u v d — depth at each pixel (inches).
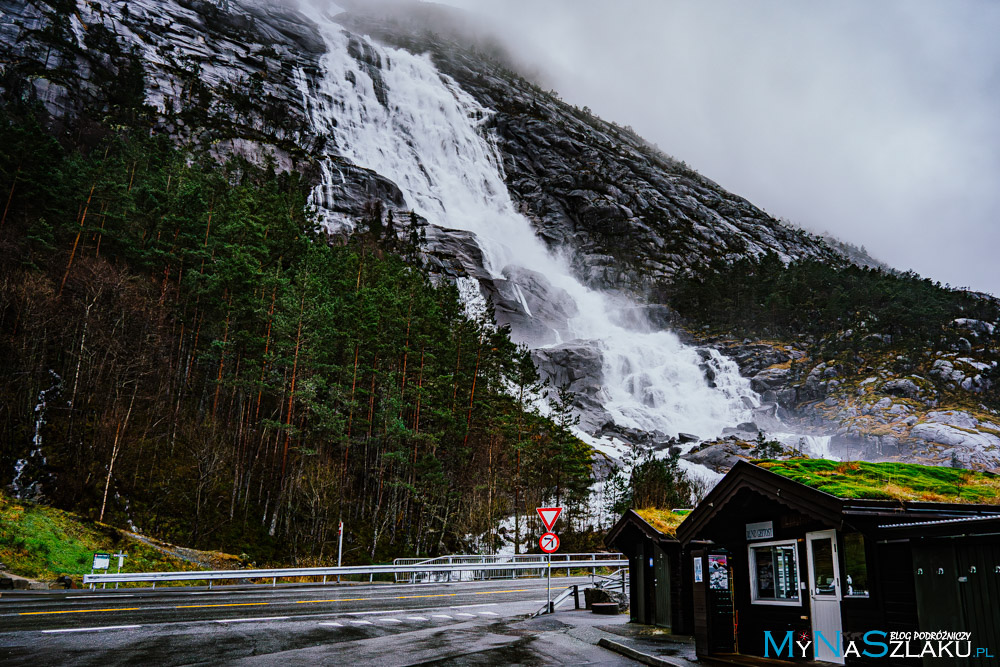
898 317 6348.4
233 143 5693.9
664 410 5442.9
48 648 509.0
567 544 2394.2
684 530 569.3
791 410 5693.9
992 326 6343.5
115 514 1581.0
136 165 3102.9
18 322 1859.0
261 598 984.9
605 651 581.6
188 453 1889.8
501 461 2504.9
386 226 6038.4
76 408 1812.3
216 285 2060.8
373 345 2268.7
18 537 1255.5
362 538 2000.5
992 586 306.8
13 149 2384.4
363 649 555.2
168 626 650.2
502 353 2787.9
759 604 505.7
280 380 1966.0
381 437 2166.6
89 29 6156.5
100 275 1973.4
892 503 402.6
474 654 545.3
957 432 4485.7
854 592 414.6
